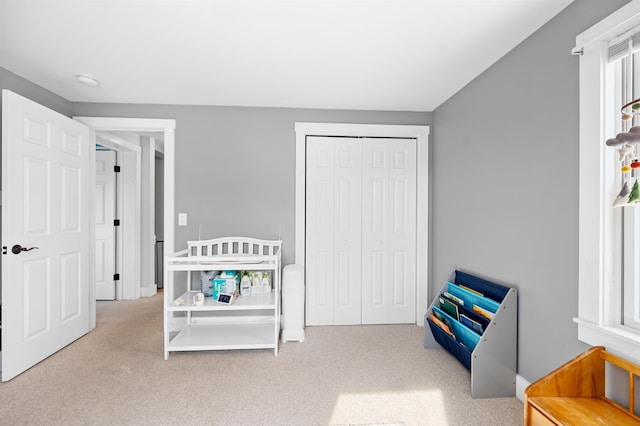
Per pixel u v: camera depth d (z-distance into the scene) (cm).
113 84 269
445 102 307
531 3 168
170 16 180
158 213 523
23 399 198
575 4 165
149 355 260
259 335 281
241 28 192
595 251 153
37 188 239
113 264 426
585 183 158
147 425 176
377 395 206
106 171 426
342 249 334
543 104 187
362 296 336
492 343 204
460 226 278
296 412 188
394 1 167
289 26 189
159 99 303
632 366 134
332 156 332
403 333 312
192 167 317
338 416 185
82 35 199
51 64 235
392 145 338
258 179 322
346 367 242
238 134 321
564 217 173
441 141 316
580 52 159
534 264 193
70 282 277
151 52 219
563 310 173
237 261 279
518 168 207
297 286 287
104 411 187
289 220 325
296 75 254
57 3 169
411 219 340
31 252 234
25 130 228
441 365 246
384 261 338
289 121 324
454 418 184
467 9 173
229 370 237
